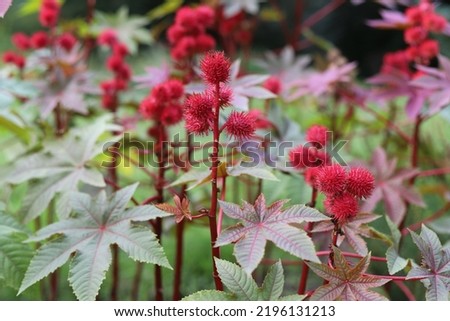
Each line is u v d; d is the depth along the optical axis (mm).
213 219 575
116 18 1204
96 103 1050
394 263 560
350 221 580
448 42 1472
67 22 1106
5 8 585
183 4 2039
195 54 858
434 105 822
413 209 1007
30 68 1038
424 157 1113
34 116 983
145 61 1604
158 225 711
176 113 689
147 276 1046
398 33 2092
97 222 614
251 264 516
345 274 531
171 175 875
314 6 2119
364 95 1096
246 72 1191
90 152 729
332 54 1179
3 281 645
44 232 610
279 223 543
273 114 845
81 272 578
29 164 738
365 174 538
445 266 548
